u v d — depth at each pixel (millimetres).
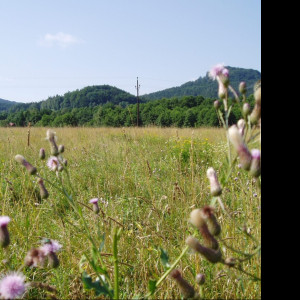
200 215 1582
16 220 3391
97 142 10672
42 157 2484
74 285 2346
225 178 1672
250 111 1574
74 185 5098
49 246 1929
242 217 3146
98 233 2123
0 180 4883
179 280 1682
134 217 3771
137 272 2660
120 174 5574
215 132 13859
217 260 1562
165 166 6227
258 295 2047
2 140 10195
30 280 2549
